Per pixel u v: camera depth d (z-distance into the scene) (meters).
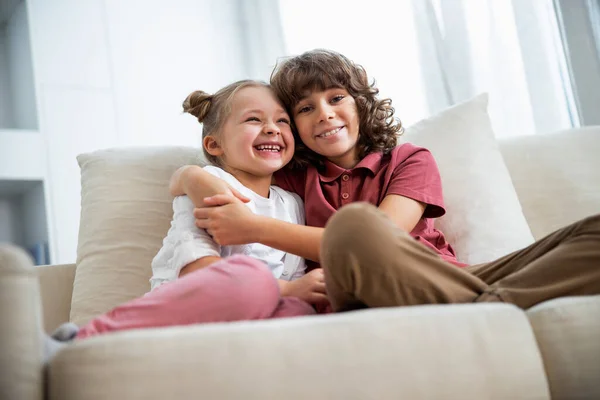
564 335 0.84
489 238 1.46
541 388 0.82
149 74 2.81
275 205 1.42
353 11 2.55
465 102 1.63
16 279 0.69
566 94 2.09
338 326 0.75
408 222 1.34
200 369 0.68
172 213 1.50
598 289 0.96
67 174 2.57
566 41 2.09
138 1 2.83
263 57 2.99
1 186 2.56
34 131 2.54
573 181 1.65
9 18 2.82
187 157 1.58
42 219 2.54
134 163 1.54
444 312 0.81
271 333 0.73
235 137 1.42
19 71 2.74
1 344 0.67
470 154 1.55
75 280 1.46
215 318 0.92
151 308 0.91
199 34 2.95
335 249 0.91
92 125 2.66
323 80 1.45
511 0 2.08
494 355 0.80
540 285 0.97
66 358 0.68
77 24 2.69
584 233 0.97
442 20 2.21
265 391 0.69
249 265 0.96
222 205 1.24
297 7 2.79
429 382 0.76
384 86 2.44
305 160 1.52
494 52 2.12
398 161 1.44
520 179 1.66
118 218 1.48
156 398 0.67
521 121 2.09
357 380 0.73
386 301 0.93
